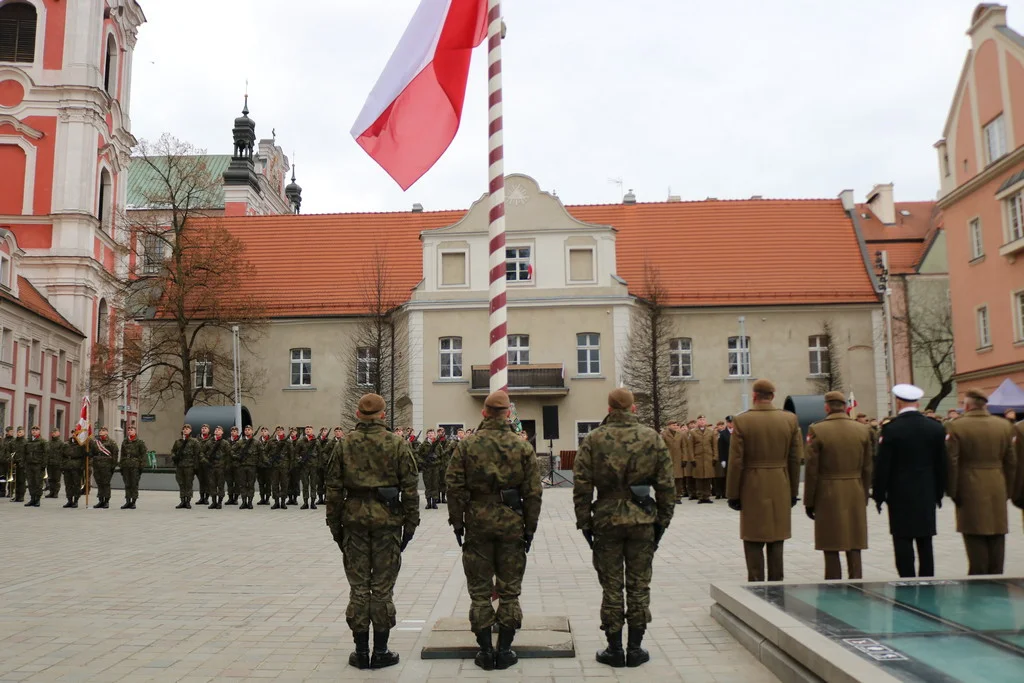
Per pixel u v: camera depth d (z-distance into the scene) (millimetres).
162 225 41375
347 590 9461
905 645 5090
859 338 38750
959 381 34719
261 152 81750
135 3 49625
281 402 39406
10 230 39875
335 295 40438
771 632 5852
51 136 43656
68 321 43188
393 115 9695
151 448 40000
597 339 37469
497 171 8359
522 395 36344
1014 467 8680
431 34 9703
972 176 33312
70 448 21828
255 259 42531
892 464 8367
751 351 38688
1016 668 4609
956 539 13422
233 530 16172
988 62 31828
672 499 6230
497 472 6184
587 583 9875
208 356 38656
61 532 15750
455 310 37219
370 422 6441
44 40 43906
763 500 8031
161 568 11148
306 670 6121
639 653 6133
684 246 41281
